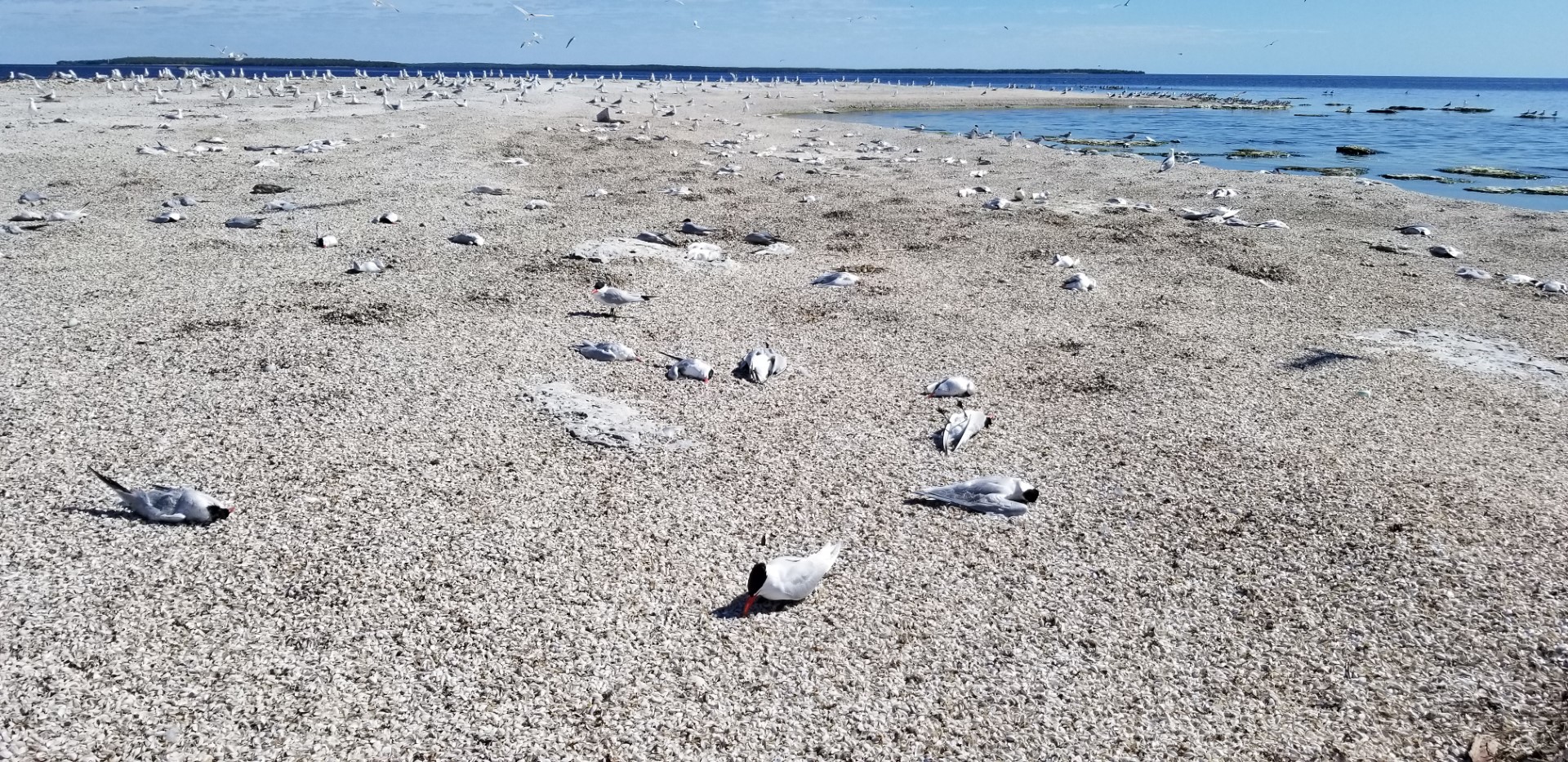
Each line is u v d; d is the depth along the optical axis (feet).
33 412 16.83
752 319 23.31
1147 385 19.43
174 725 10.46
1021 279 27.37
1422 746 10.61
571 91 110.01
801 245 31.14
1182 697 11.23
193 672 11.17
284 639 11.71
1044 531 14.26
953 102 136.26
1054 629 12.26
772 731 10.70
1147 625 12.34
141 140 50.47
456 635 11.87
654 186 41.88
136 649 11.46
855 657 11.78
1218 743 10.63
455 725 10.61
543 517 14.29
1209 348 21.65
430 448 16.10
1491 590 12.91
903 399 18.69
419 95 93.76
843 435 17.12
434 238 30.27
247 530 13.73
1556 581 13.08
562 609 12.39
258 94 87.92
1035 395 18.92
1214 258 30.17
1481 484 15.48
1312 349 21.72
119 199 34.88
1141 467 16.05
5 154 43.96
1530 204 45.14
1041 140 79.71
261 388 18.16
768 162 52.70
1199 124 104.17
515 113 75.20
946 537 14.14
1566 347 21.97
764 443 16.74
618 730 10.64
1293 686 11.38
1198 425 17.61
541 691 11.10
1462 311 24.71
